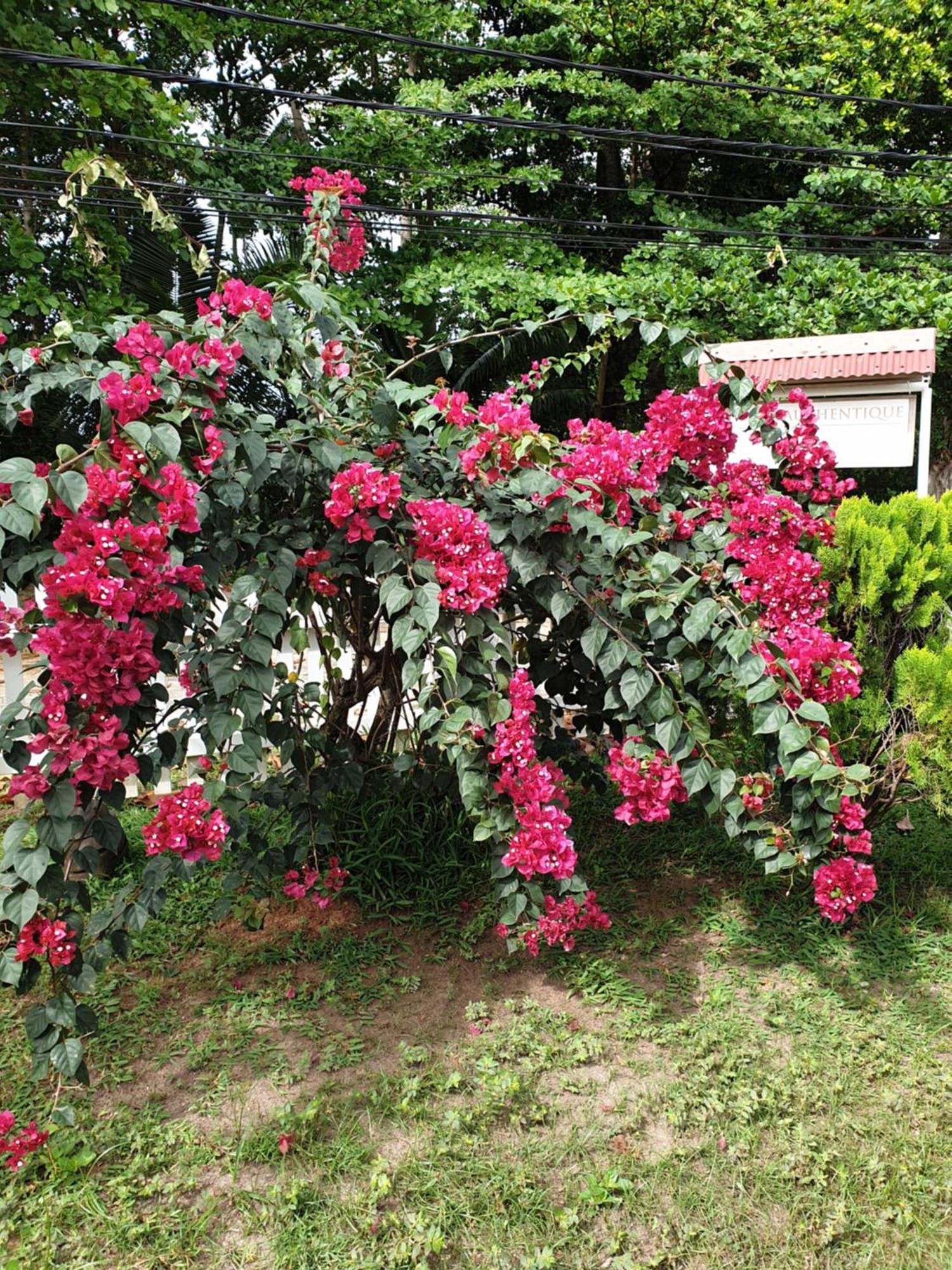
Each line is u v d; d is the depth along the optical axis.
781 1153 2.08
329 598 2.91
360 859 3.13
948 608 3.17
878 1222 1.90
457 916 3.07
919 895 3.31
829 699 2.46
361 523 2.18
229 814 2.51
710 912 3.14
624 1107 2.21
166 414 1.95
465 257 8.48
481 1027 2.52
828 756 2.24
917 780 2.90
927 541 3.27
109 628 1.79
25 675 4.77
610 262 10.30
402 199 8.73
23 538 1.99
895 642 3.28
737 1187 1.99
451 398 2.39
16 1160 1.90
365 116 8.16
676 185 10.67
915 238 8.86
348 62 9.92
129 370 2.03
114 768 1.83
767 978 2.79
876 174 8.66
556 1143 2.11
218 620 3.12
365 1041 2.47
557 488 2.13
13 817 3.74
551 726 3.08
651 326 2.79
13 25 5.87
